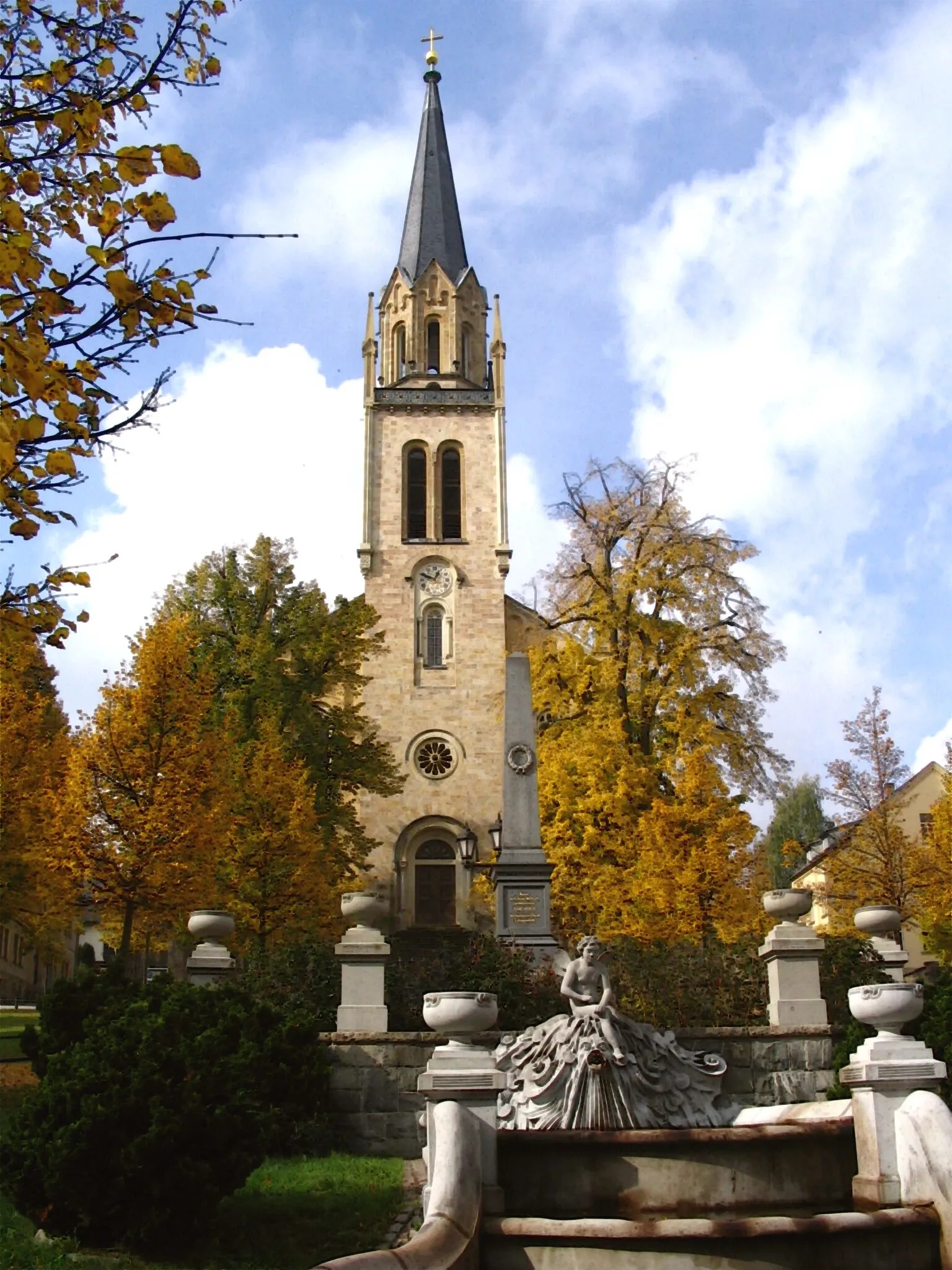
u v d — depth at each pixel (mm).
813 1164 11016
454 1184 9438
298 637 38781
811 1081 18188
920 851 35531
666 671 37031
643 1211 10719
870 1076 10594
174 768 25688
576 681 37750
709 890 28484
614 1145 10859
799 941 19000
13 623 8359
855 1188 10758
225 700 36750
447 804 53844
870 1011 10977
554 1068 13523
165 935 31094
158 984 17109
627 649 37094
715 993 19984
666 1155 10875
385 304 65250
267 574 39219
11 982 57156
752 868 31766
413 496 59438
